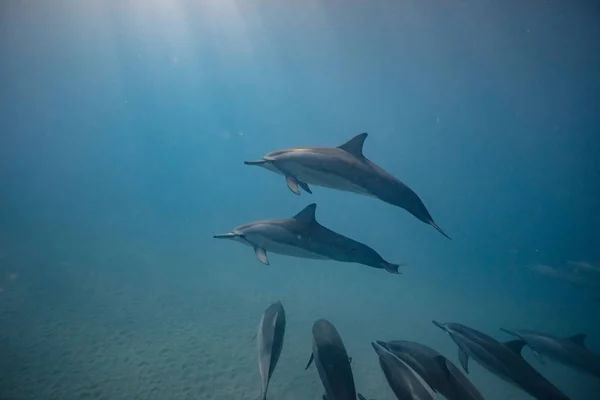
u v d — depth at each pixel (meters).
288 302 14.70
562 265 17.59
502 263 39.38
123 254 19.23
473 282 26.55
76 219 29.81
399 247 40.50
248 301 13.98
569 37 26.52
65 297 12.01
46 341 8.88
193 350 9.30
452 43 32.53
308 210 4.92
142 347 9.13
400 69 42.47
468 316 17.20
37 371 7.59
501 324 16.86
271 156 4.73
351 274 22.08
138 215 37.59
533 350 7.01
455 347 12.59
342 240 4.61
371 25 32.25
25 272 14.15
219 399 7.40
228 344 9.88
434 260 35.09
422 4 26.70
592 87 36.34
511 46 30.48
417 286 21.92
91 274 14.95
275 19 36.56
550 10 23.47
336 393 3.14
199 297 13.70
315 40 39.44
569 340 6.75
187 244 24.64
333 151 4.45
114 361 8.34
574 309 22.59
